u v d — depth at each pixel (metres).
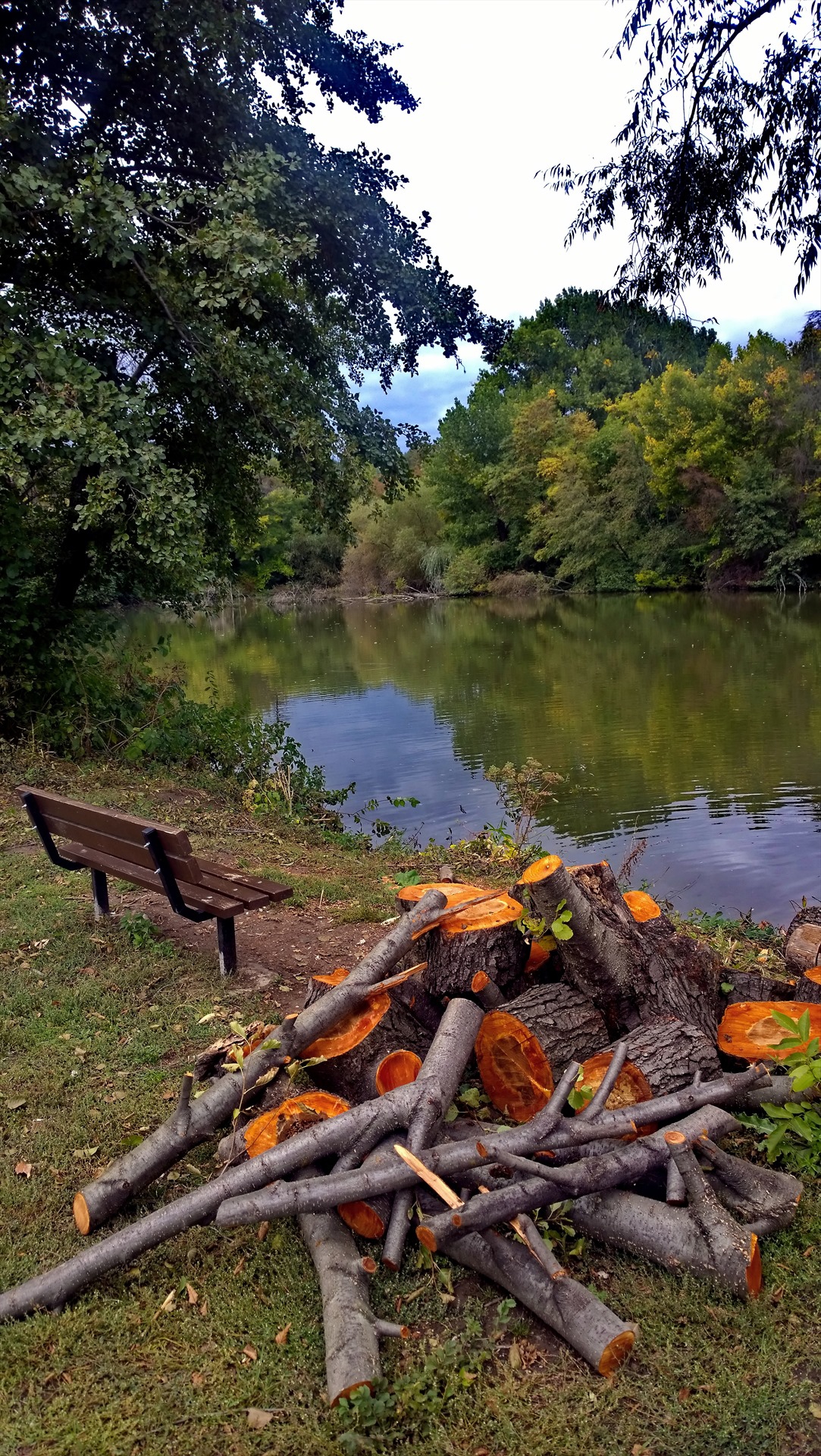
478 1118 3.42
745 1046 3.60
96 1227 2.93
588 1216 2.86
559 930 3.39
